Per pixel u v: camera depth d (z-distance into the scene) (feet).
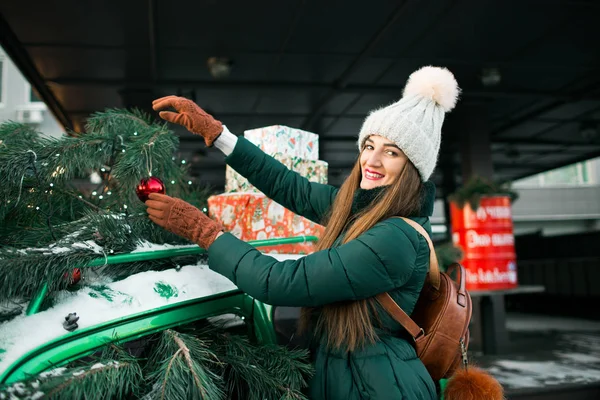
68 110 14.71
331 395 2.54
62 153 2.90
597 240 21.25
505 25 9.81
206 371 2.30
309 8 9.02
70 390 1.80
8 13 8.91
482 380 2.74
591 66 12.10
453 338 2.73
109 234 2.52
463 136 14.96
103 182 3.43
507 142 20.03
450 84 2.89
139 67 11.70
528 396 8.24
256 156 3.21
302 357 2.65
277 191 3.33
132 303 2.36
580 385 8.55
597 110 15.78
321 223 3.32
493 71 12.12
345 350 2.57
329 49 10.93
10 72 30.66
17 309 2.12
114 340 2.22
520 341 14.38
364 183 2.90
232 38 10.28
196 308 2.61
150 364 2.38
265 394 2.43
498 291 11.98
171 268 2.84
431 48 10.95
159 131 3.14
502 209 12.31
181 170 3.51
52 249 2.29
